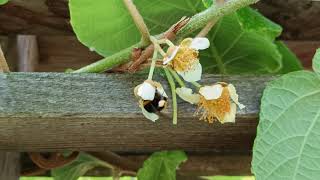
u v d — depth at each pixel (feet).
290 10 1.84
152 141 1.49
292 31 1.89
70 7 1.45
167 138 1.47
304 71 1.35
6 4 1.76
